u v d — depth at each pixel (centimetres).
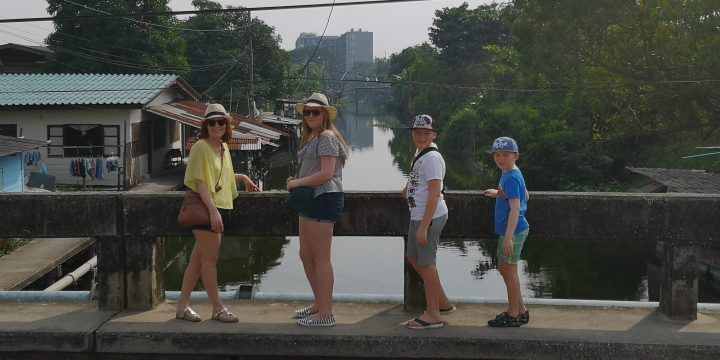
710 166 2675
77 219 497
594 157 3145
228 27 5375
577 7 1962
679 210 480
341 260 1820
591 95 2189
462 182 3791
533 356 446
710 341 446
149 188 2584
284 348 452
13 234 497
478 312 505
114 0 3741
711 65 1841
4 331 460
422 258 460
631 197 483
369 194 496
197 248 476
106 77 2938
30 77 2903
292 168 4272
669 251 490
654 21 1917
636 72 2045
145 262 504
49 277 1431
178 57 3994
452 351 448
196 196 471
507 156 459
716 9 1820
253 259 1856
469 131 5088
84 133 2620
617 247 2070
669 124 2108
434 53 8812
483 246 2047
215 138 473
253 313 502
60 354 462
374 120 11062
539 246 2105
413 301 501
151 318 487
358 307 519
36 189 2117
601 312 507
